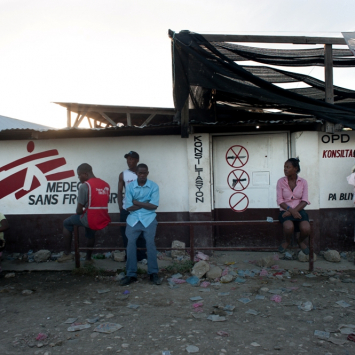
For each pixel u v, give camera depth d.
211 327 3.42
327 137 5.79
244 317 3.62
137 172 4.77
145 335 3.29
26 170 6.26
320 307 3.83
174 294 4.29
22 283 4.83
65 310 3.90
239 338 3.20
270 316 3.64
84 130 5.68
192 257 5.11
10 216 6.26
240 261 5.52
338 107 5.31
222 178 6.14
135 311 3.82
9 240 6.24
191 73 5.14
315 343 3.08
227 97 6.73
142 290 4.44
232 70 5.19
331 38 5.46
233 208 6.13
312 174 5.70
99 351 3.02
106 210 5.08
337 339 3.13
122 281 4.63
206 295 4.23
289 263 5.40
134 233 4.72
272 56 5.90
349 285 4.48
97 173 6.17
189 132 5.54
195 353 2.96
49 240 6.20
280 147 5.96
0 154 6.32
